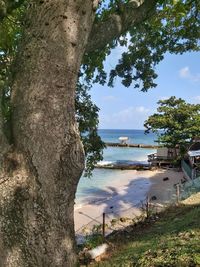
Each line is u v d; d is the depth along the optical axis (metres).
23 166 3.40
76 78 3.67
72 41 3.55
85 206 24.81
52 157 3.43
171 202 19.66
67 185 3.53
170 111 40.62
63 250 3.49
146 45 10.11
